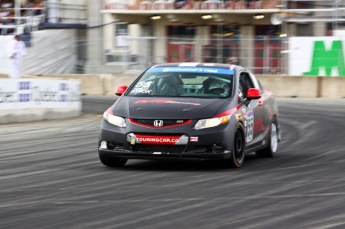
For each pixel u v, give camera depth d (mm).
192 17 108688
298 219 19859
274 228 18719
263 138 34500
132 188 25172
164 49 104250
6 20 105750
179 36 110875
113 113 30094
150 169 30359
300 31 102250
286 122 54844
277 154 37031
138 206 21672
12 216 20172
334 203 22328
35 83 55719
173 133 28750
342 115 60406
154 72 33156
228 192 24297
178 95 31344
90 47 110188
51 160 34000
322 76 83312
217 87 31750
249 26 107312
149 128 28922
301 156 35906
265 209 21266
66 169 30609
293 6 101000
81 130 49219
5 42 101062
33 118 55562
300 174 28922
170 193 24078
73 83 60438
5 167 31562
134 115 29453
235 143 30219
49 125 52656
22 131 48469
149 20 112250
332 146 40250
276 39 94312
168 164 32094
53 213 20562
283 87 84812
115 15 108688
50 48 107562
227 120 29469
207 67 33219
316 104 72375
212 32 109812
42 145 40719
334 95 82562
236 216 20188
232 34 108562
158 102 30250
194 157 28750
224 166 30391
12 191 24734
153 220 19594
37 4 108562
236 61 95500
